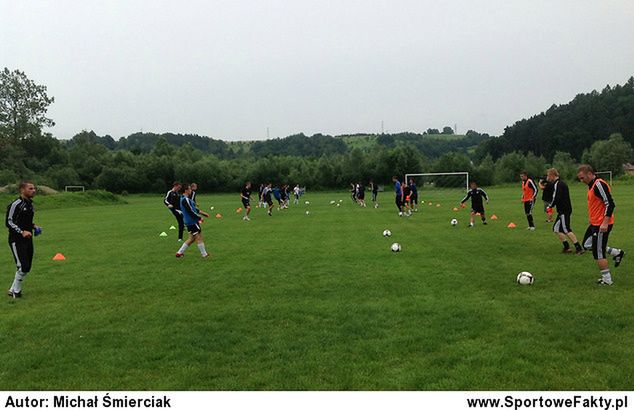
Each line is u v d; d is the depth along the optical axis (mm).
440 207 32500
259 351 5793
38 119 84188
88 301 8469
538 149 120938
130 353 5840
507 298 7879
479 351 5566
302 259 12203
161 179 90375
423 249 13258
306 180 88188
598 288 8438
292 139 172125
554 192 12102
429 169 89938
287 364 5367
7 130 78500
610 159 92438
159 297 8648
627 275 9430
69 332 6734
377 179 88375
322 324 6762
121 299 8562
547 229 17656
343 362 5379
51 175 84500
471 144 174125
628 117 114188
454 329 6383
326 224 21875
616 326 6328
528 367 5098
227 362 5500
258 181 90812
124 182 88375
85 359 5676
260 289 9023
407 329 6426
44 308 8047
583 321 6559
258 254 13258
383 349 5727
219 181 91125
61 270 11523
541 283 8891
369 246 14164
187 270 11172
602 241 8594
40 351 5961
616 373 4918
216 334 6445
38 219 30266
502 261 11211
